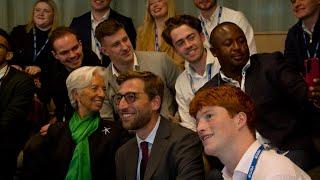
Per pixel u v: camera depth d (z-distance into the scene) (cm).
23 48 408
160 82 236
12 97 326
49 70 362
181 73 307
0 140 319
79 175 259
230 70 257
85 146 263
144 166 233
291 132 243
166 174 227
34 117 352
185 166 223
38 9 405
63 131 270
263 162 157
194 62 288
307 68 257
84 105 269
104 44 300
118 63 301
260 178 154
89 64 346
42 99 365
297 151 239
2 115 323
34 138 271
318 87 243
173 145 228
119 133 267
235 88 168
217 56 259
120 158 244
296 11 304
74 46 328
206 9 353
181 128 235
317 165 247
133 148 242
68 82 272
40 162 266
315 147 247
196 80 292
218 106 162
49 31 409
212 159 247
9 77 331
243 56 252
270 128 246
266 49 376
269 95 248
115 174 259
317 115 247
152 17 377
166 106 304
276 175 151
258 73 252
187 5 425
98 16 401
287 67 251
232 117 162
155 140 232
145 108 230
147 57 309
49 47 402
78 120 270
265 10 413
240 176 159
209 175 241
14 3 454
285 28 409
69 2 448
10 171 323
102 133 267
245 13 416
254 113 166
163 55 311
